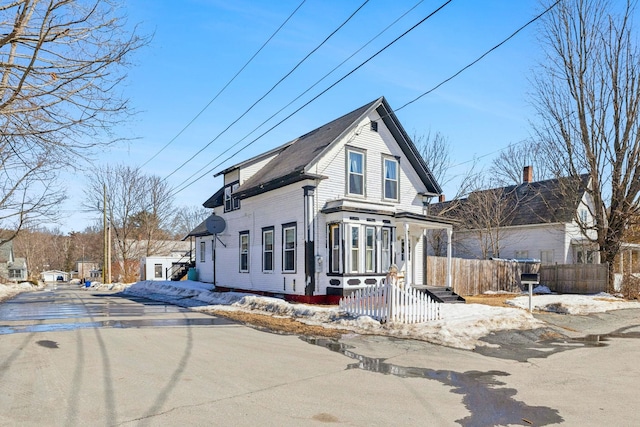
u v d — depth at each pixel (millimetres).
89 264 84125
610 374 7410
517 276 24797
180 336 10023
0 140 8844
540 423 5027
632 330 12547
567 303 16344
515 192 34781
